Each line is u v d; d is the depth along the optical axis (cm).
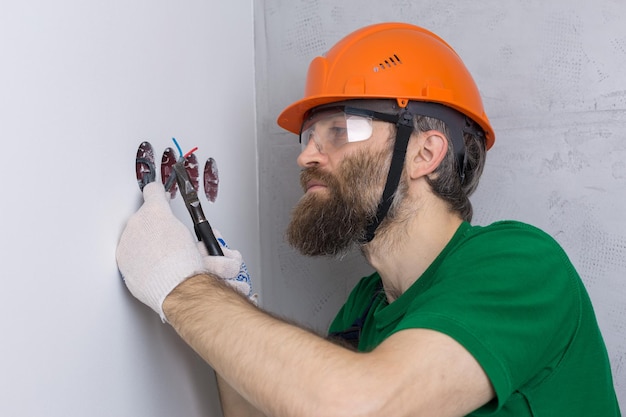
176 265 104
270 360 89
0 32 84
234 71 165
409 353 87
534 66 155
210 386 144
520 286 97
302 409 85
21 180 87
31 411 88
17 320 86
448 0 162
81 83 100
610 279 151
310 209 128
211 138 150
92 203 102
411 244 126
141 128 117
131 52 114
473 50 160
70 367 96
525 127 156
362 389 83
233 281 119
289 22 177
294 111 138
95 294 103
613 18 148
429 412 85
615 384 151
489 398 91
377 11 168
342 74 127
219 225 154
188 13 138
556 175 154
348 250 130
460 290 95
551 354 104
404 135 123
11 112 85
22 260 87
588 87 151
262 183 181
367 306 146
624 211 149
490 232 111
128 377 111
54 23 94
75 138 98
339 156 126
